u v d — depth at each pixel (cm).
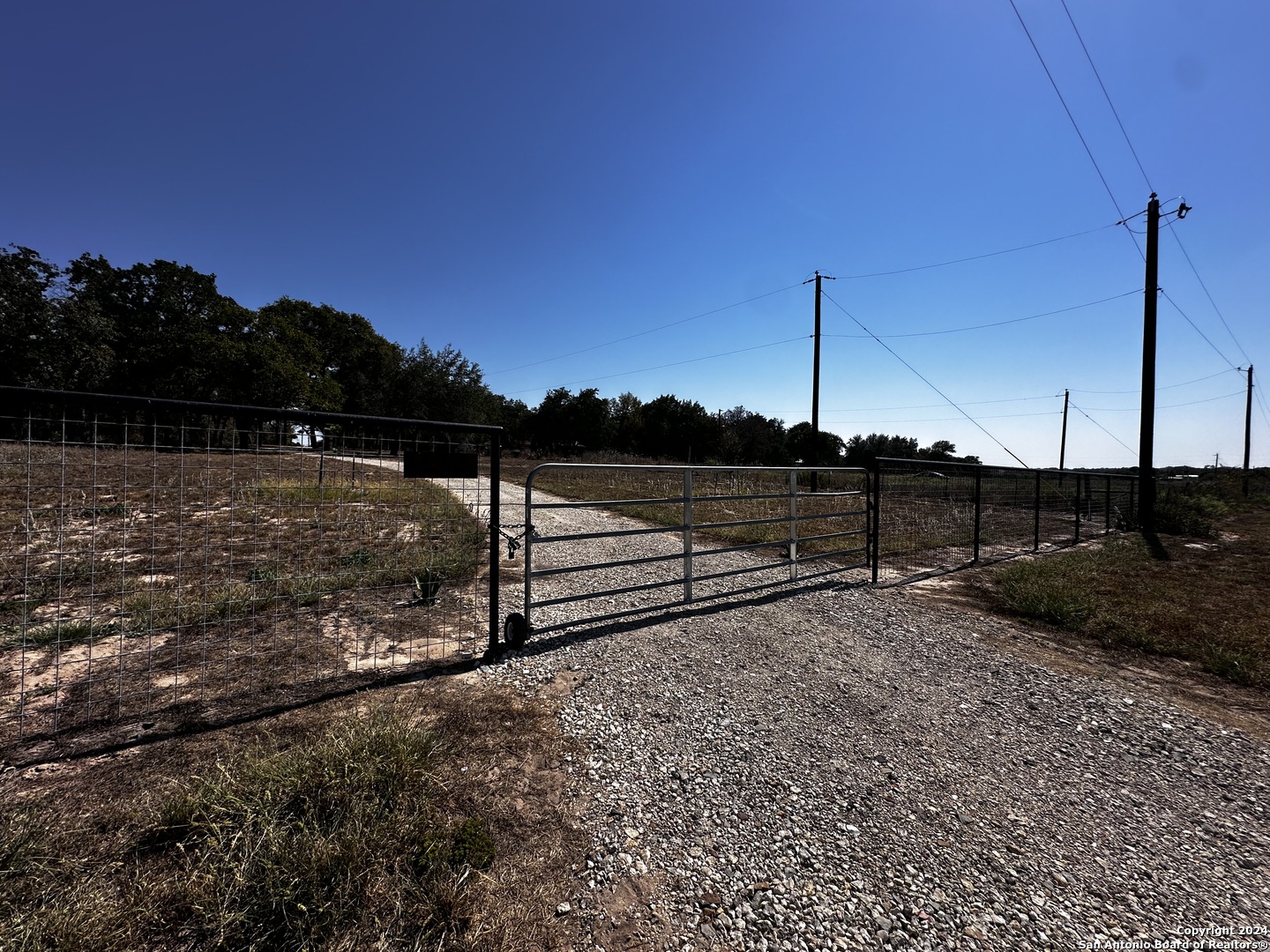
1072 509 1367
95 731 261
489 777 238
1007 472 816
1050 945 166
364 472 578
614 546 827
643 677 354
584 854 197
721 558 762
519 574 617
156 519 772
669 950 159
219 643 379
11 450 340
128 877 170
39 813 196
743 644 420
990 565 739
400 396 5025
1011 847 210
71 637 372
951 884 189
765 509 1227
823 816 224
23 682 266
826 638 440
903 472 712
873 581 629
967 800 238
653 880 186
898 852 205
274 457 511
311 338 4206
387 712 266
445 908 164
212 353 3259
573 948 158
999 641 446
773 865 196
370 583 533
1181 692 359
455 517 728
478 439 387
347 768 211
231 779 203
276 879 159
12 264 2730
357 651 373
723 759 264
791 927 169
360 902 162
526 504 393
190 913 158
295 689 313
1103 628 474
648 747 271
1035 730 304
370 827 187
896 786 247
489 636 391
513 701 312
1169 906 183
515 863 190
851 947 163
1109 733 303
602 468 430
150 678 321
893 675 373
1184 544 952
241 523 775
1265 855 210
